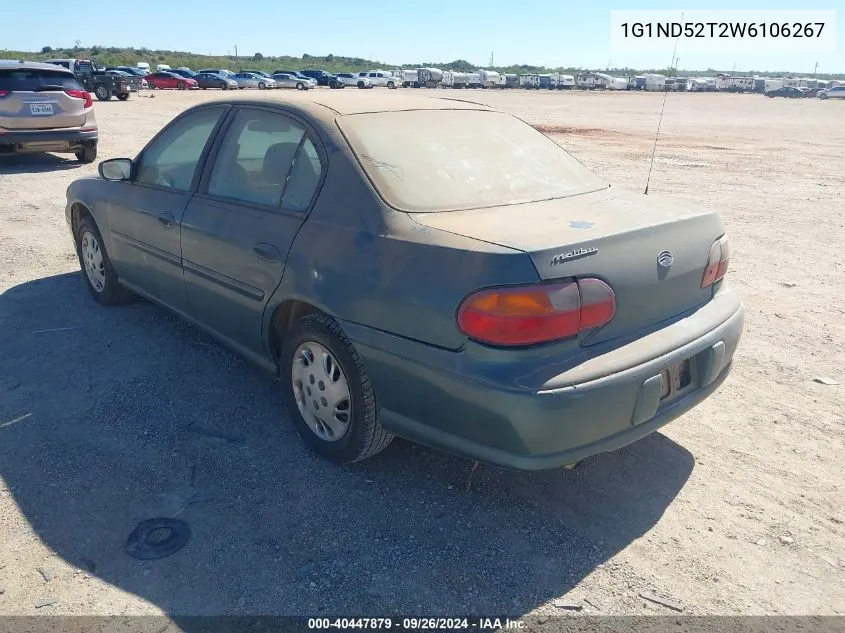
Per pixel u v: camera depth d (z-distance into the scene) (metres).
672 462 3.53
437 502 3.17
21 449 3.50
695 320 3.11
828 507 3.19
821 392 4.32
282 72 61.72
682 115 33.31
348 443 3.25
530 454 2.64
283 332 3.67
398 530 2.97
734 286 6.41
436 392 2.77
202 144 4.18
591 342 2.73
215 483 3.26
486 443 2.71
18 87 11.24
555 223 2.91
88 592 2.60
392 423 3.02
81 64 36.81
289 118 3.61
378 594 2.62
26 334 4.89
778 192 11.62
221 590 2.62
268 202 3.58
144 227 4.51
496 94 59.31
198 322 4.29
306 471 3.38
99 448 3.52
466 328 2.63
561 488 3.29
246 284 3.63
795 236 8.41
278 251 3.37
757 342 5.10
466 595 2.63
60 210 8.71
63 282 6.02
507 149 3.72
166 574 2.69
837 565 2.82
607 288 2.70
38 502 3.10
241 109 3.97
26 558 2.76
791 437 3.79
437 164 3.37
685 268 3.06
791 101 59.56
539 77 78.44
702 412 4.05
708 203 10.49
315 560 2.79
